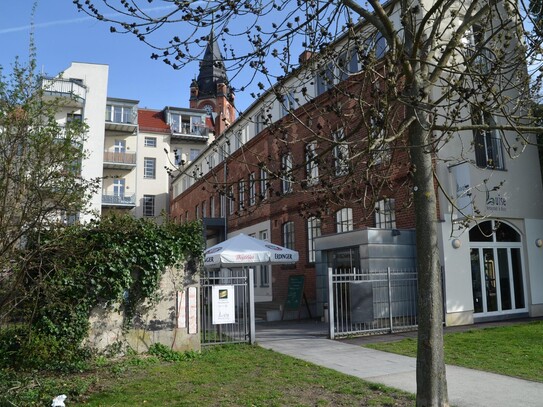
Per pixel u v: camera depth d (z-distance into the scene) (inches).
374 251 556.1
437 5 228.2
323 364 362.0
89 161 1401.3
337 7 271.0
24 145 318.0
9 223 305.7
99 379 319.9
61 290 357.7
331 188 255.9
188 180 1761.8
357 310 516.4
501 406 249.1
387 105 214.8
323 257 668.7
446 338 454.3
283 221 915.4
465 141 577.9
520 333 468.8
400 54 228.8
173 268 417.1
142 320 400.5
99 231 388.5
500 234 609.3
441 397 217.8
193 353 403.2
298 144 776.9
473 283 577.6
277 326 624.7
